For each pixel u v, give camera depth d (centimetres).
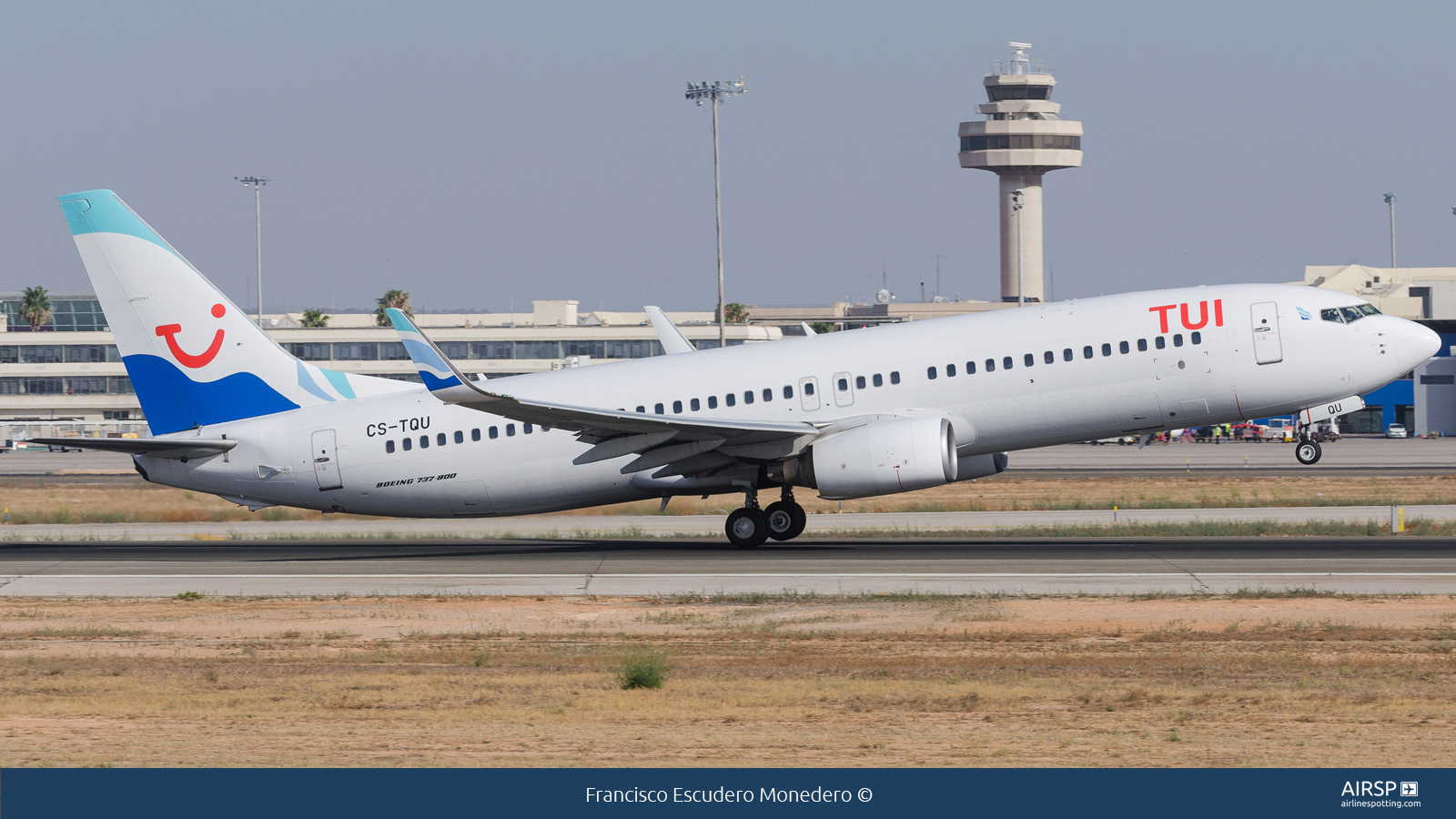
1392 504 15788
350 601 8950
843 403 11119
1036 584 9038
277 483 11912
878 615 7944
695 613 8175
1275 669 6225
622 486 11606
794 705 5500
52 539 14075
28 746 4853
